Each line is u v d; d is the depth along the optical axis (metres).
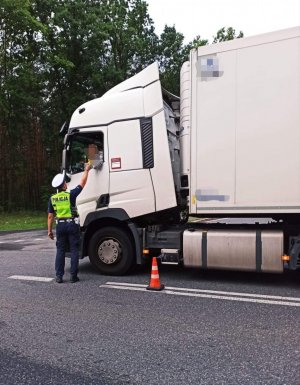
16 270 7.43
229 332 4.06
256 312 4.68
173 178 6.31
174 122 6.88
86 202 6.81
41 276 6.83
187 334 4.03
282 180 5.44
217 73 5.78
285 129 5.41
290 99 5.37
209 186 5.85
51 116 29.12
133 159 6.44
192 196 5.95
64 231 6.31
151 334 4.05
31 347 3.79
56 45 25.30
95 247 6.84
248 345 3.72
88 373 3.25
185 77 6.12
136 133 6.43
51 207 6.62
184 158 6.13
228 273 6.82
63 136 7.38
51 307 5.00
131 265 6.66
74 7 24.78
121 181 6.53
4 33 25.11
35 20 22.91
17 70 25.39
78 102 26.38
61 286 6.08
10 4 22.09
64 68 25.55
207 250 5.94
